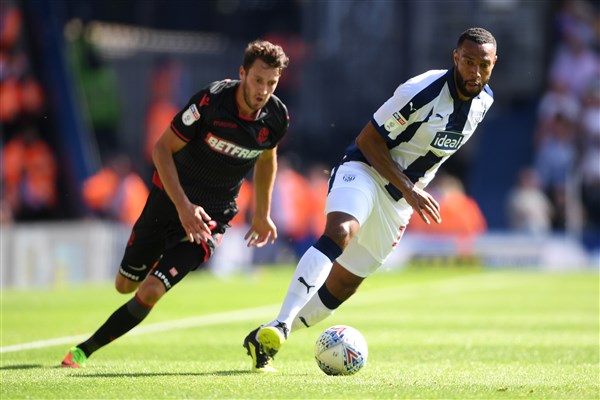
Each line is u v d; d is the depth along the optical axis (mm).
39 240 65062
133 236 25766
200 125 24234
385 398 19078
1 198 81562
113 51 118875
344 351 22875
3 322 39875
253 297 57562
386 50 107000
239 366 25188
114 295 56062
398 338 35000
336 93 110875
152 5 122312
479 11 105500
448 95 24391
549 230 100188
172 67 102875
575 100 98938
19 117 83625
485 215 107375
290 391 19938
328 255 23422
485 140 109000
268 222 26484
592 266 97500
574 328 39625
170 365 25438
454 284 72562
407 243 95562
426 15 105625
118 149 113750
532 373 24156
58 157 85875
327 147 111375
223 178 25031
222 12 123938
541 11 104750
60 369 24266
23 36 84000
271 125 24609
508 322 42438
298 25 120562
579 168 99375
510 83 106875
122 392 19812
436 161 25422
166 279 24516
